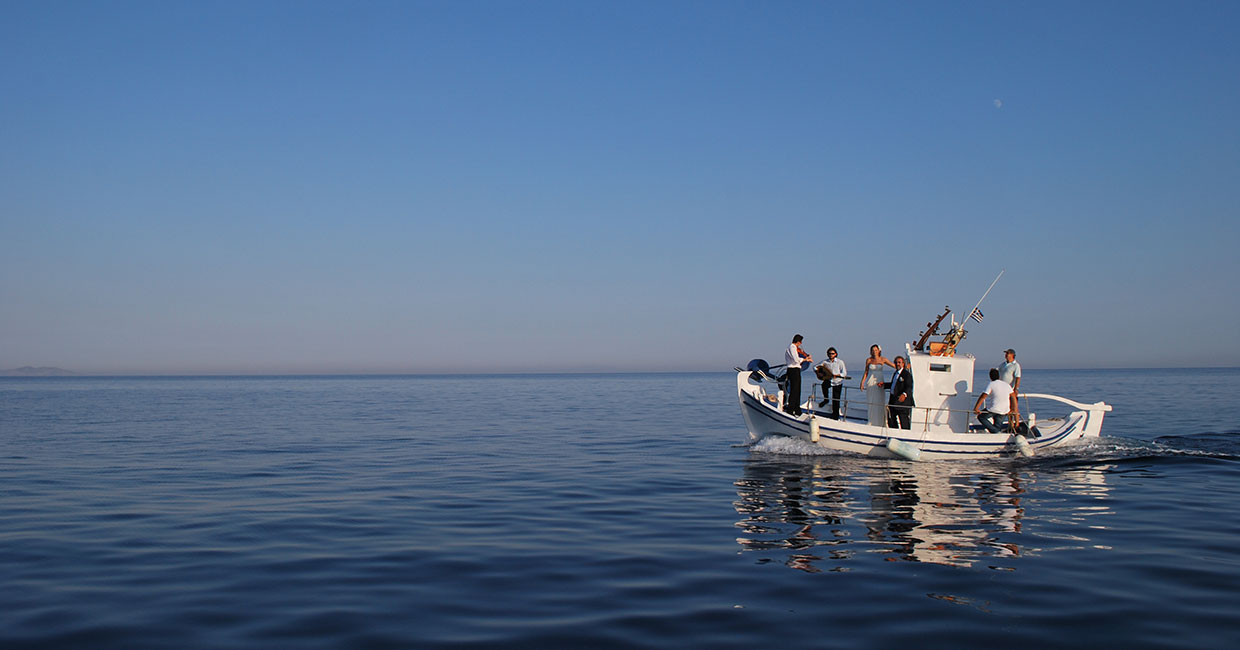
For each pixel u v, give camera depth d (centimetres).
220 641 662
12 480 1642
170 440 2595
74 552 989
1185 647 633
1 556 967
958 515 1200
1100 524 1127
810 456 1972
